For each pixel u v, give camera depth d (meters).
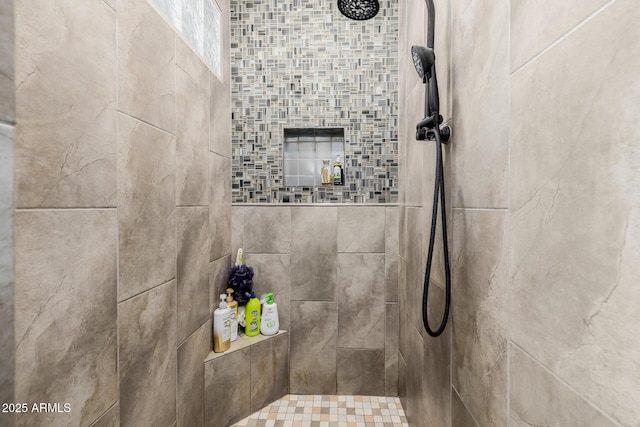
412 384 1.44
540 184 0.54
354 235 1.78
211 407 1.46
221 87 1.68
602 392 0.41
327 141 1.92
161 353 1.11
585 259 0.44
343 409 1.66
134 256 0.96
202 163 1.44
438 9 1.07
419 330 1.31
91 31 0.78
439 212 1.06
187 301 1.30
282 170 1.86
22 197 0.62
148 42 1.02
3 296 0.59
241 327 1.77
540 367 0.54
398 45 1.80
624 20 0.37
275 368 1.72
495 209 0.69
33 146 0.64
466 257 0.85
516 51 0.61
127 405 0.93
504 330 0.65
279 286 1.79
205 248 1.47
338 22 1.83
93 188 0.80
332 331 1.78
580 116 0.44
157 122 1.08
